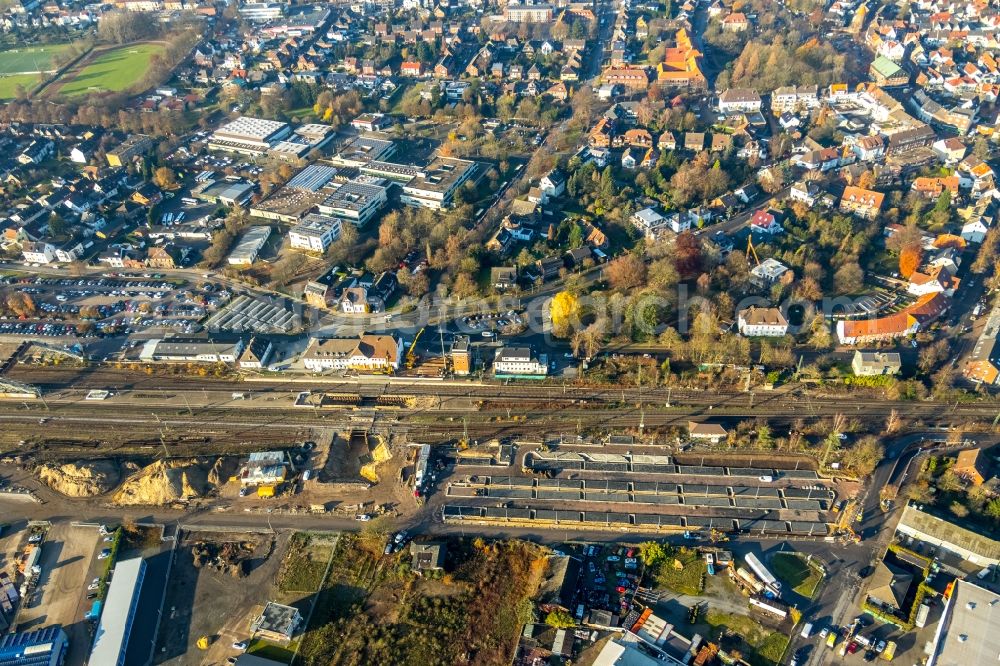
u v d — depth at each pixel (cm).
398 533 18262
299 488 19712
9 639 15800
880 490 18725
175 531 18612
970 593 15525
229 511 19150
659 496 18925
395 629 16138
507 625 16150
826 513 18238
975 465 18462
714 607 16250
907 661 15062
